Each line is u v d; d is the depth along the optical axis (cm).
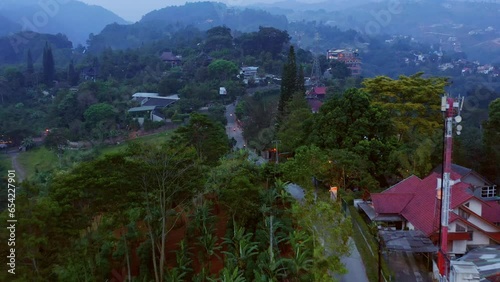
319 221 2369
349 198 3662
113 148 7769
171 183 2725
